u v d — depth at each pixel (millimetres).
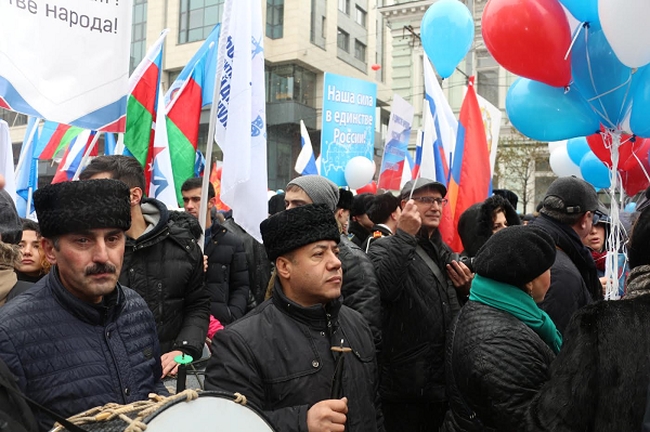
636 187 4809
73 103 3252
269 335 2068
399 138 7988
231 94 3795
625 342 1711
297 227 2080
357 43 33531
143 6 27391
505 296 2262
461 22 4500
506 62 3453
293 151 30000
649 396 1535
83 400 1837
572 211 3258
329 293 2094
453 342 2309
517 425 1957
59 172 5996
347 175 7406
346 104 7438
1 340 1772
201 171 7605
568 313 2883
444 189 3596
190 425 1531
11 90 3088
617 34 2980
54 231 1848
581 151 5824
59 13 3213
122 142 4398
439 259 3527
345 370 2111
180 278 2992
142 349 2092
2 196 2389
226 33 3834
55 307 1908
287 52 29281
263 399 2010
